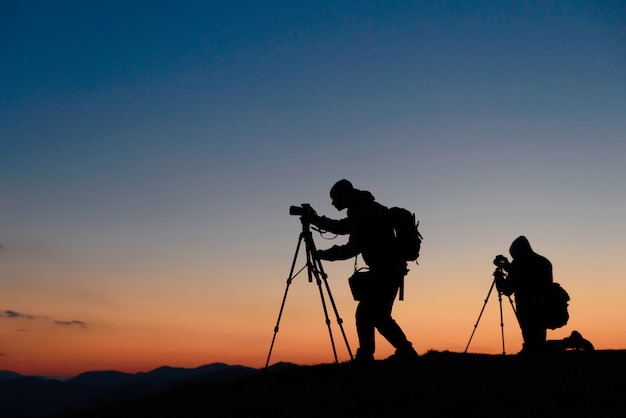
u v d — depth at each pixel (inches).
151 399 434.3
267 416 334.0
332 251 434.3
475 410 320.5
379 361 456.4
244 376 456.8
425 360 452.8
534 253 544.1
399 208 442.0
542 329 528.4
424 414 317.7
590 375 378.3
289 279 450.0
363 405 338.3
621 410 306.3
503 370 402.9
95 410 431.2
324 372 426.9
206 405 378.3
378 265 426.9
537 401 330.3
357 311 436.5
